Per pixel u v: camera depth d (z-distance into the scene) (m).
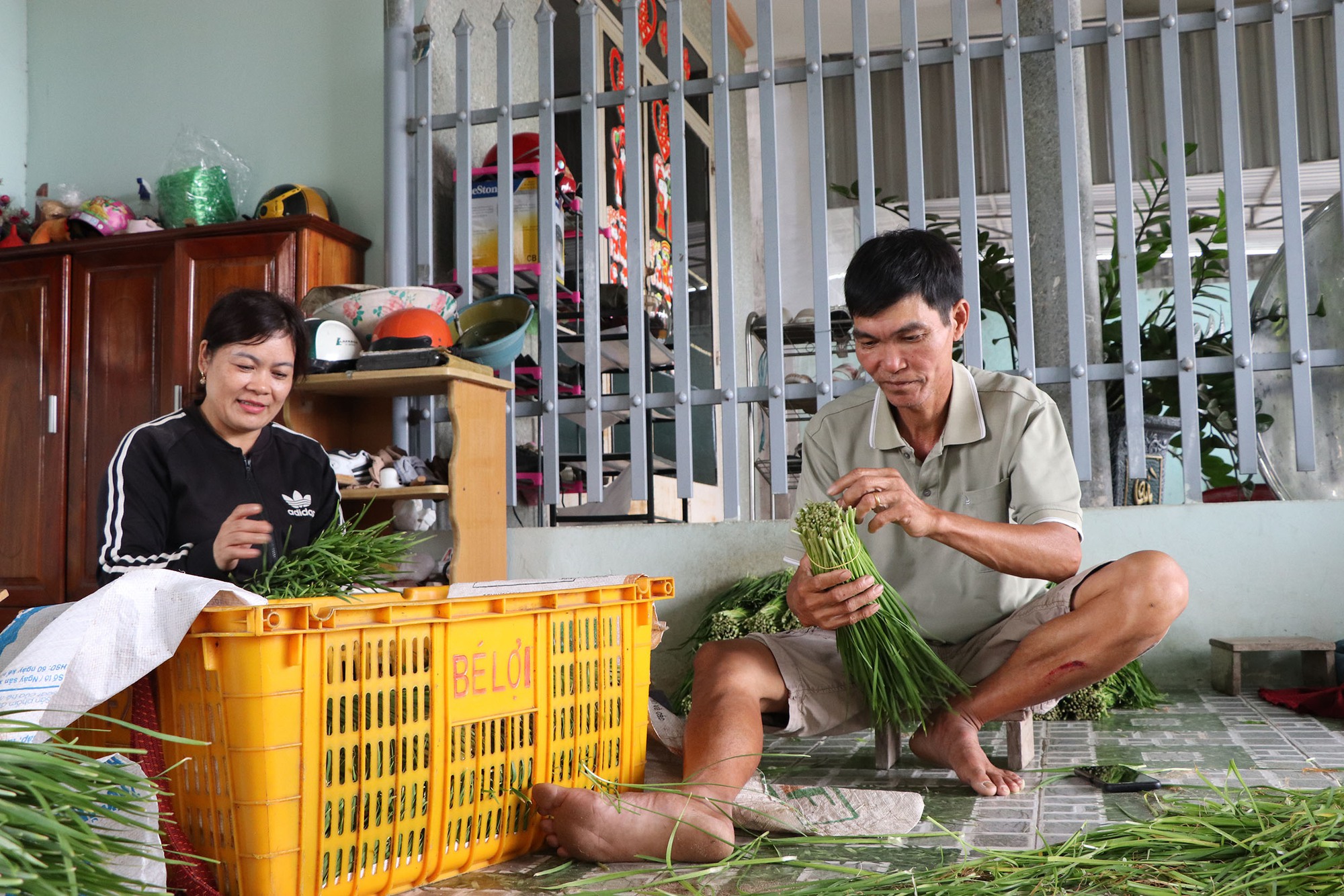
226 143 4.38
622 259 5.75
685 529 3.56
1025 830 1.65
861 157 3.50
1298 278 3.14
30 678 1.23
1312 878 1.28
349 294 3.52
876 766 2.17
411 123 3.96
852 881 1.40
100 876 1.05
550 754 1.66
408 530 3.53
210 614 1.28
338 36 4.28
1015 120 3.36
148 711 1.36
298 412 3.54
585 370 3.74
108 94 4.59
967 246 3.41
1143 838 1.48
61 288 4.05
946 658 2.19
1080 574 2.00
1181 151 3.25
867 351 2.05
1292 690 3.03
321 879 1.31
